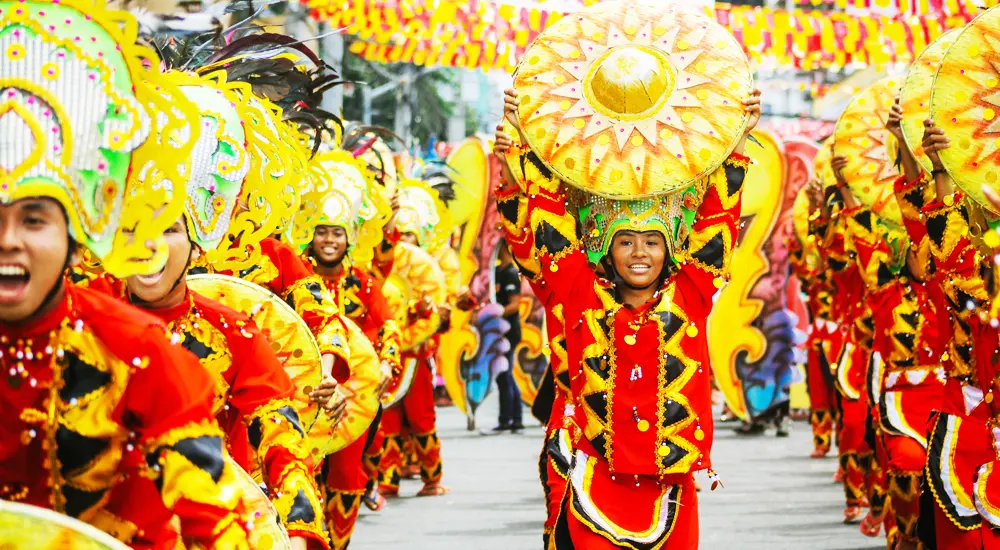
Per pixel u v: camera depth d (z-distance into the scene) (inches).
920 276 453.7
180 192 170.1
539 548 527.2
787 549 514.0
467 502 674.8
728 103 324.5
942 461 338.6
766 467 792.9
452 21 602.9
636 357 308.3
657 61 327.0
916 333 448.8
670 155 316.8
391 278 668.1
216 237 299.1
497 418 1256.8
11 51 162.9
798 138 922.7
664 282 315.0
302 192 393.7
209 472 177.9
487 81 1786.4
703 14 335.9
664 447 306.8
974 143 311.6
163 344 177.6
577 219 327.0
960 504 335.6
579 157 319.3
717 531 558.9
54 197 160.7
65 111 162.9
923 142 318.3
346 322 448.8
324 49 689.0
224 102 303.9
